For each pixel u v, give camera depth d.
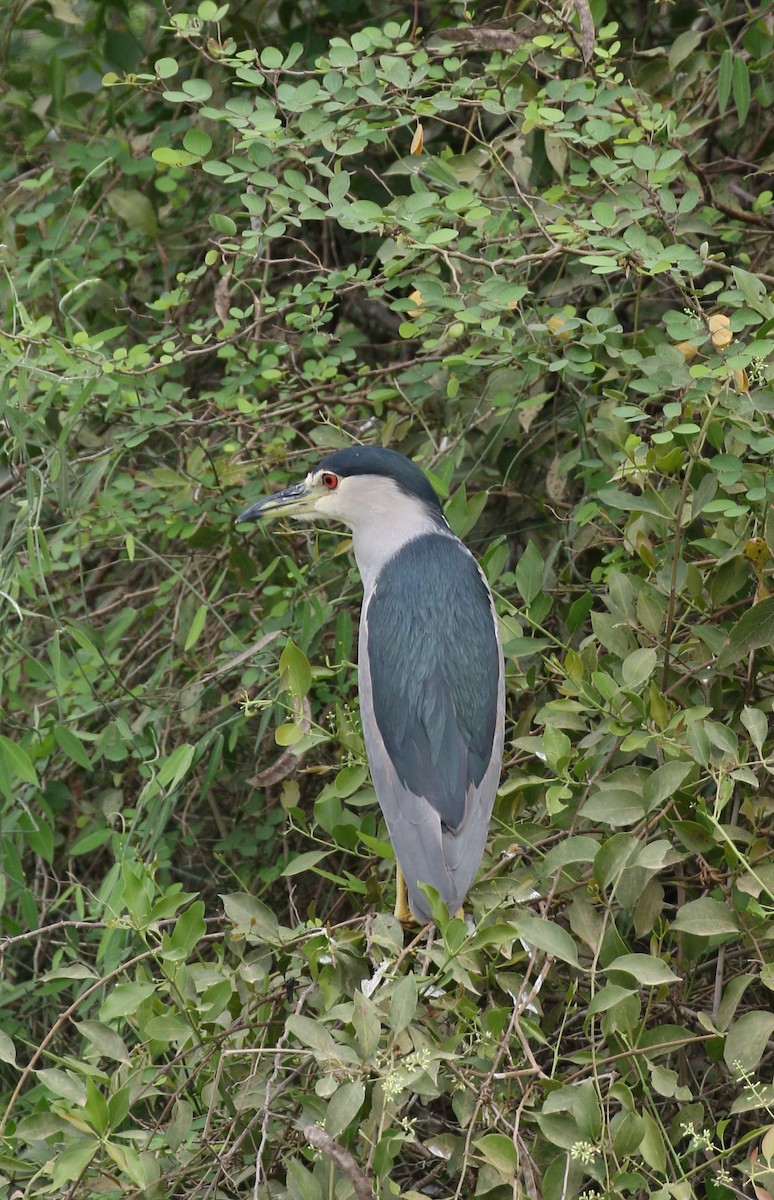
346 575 9.28
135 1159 5.56
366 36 8.38
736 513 6.81
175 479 9.35
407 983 5.59
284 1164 6.05
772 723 7.24
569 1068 6.72
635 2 10.27
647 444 7.69
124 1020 7.20
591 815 6.30
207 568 9.84
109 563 10.24
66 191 10.77
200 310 10.38
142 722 8.91
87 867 9.82
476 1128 5.95
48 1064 8.65
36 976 8.14
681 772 6.13
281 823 9.09
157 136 10.56
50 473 8.26
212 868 9.48
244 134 8.02
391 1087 5.32
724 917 6.04
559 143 8.75
